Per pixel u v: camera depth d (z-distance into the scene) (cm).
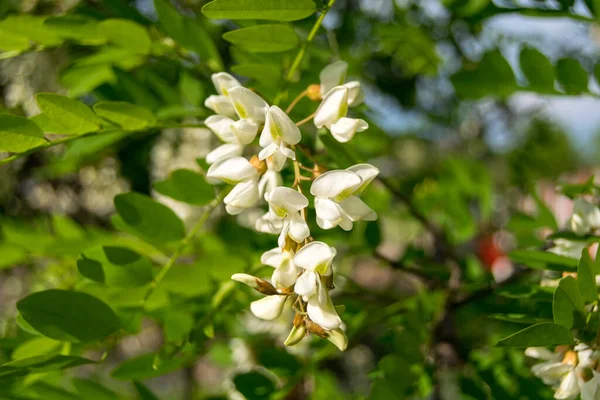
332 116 29
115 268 32
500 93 36
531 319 32
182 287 34
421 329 36
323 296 27
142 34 36
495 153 87
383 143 44
